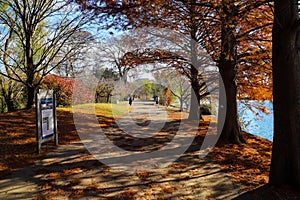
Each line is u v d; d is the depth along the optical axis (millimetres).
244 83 11797
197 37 11023
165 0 6707
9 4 13469
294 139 4688
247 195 4605
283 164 4781
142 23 7758
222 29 7930
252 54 8750
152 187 4992
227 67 9227
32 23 14383
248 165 6613
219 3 6520
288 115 4719
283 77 4746
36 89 14617
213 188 4977
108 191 4754
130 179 5418
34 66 14164
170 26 8883
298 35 4688
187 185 5125
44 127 7539
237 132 9406
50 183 5066
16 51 16750
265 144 9734
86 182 5180
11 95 17500
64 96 21844
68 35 14977
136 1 6812
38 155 6996
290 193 4465
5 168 5840
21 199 4348
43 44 15242
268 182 5109
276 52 4836
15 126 9938
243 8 6449
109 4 6895
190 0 6633
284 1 4664
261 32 9141
